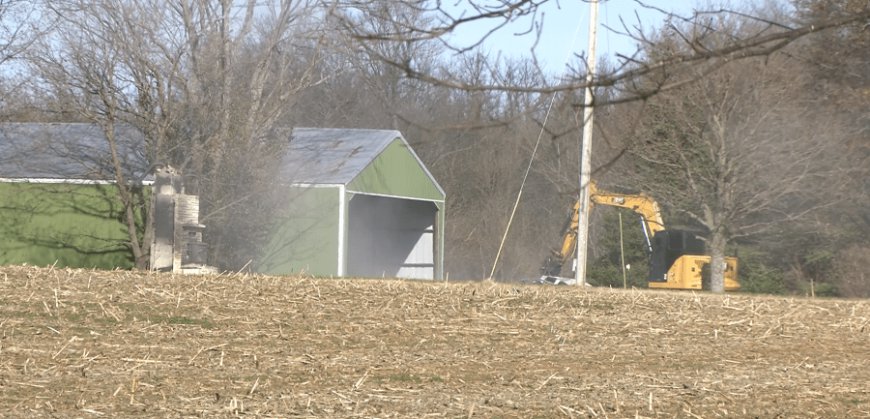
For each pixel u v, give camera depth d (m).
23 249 114.12
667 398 41.53
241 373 44.75
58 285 70.69
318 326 60.03
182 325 58.56
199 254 95.62
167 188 97.94
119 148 114.62
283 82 109.06
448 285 80.62
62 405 37.09
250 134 109.25
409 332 59.19
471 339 57.75
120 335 54.38
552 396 41.25
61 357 47.19
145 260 109.44
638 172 116.38
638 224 134.88
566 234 116.12
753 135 109.19
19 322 57.12
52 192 114.00
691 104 105.50
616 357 53.44
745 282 131.25
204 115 107.25
